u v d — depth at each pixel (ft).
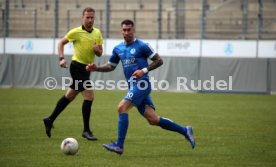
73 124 147.43
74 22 374.02
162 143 113.80
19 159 92.73
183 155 98.78
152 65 95.55
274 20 347.77
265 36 341.82
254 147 109.19
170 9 362.33
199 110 195.42
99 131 133.80
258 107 210.38
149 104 98.63
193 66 309.83
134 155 98.22
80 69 118.93
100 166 86.89
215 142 116.06
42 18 377.50
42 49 344.90
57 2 356.59
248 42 317.01
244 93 301.22
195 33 353.92
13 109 188.24
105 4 354.95
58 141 115.14
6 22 359.25
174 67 313.12
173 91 310.24
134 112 188.65
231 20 353.72
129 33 96.48
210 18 356.79
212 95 280.72
